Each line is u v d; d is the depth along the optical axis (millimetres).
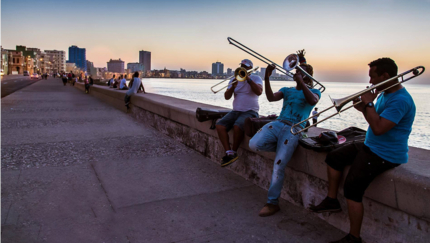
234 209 3227
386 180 2318
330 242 2510
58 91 24109
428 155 2662
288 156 3092
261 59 3348
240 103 4145
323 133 2855
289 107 3277
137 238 2621
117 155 5105
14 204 3170
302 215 3115
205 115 4676
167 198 3459
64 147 5504
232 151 3936
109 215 3020
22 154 4965
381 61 2229
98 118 9258
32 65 169875
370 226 2549
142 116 8828
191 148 5664
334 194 2641
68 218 2928
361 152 2381
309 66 3295
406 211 2232
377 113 2252
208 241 2605
